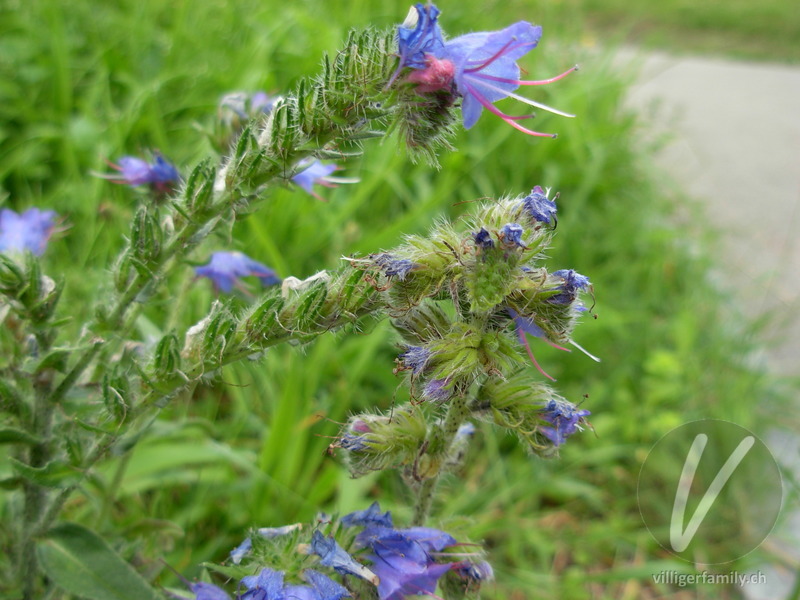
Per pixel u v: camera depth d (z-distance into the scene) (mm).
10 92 319
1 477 151
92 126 295
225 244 173
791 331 370
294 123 133
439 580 140
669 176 463
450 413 136
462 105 126
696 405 290
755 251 443
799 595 211
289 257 269
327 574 131
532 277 126
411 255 128
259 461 217
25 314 140
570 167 380
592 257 346
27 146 299
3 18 356
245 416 230
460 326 128
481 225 128
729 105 666
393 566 129
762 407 312
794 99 706
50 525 147
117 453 147
